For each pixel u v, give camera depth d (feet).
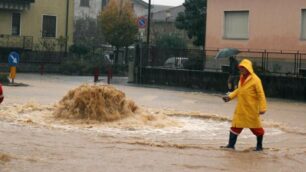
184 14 182.09
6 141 41.93
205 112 72.23
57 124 54.75
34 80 130.72
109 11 191.62
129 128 54.08
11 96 82.94
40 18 190.39
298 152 42.19
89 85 59.26
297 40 117.39
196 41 181.98
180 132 53.88
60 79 140.87
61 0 194.39
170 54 131.85
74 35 226.17
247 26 126.93
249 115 42.42
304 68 113.80
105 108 57.21
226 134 53.57
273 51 121.29
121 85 125.08
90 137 46.47
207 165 35.50
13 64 110.42
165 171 33.19
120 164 34.60
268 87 108.88
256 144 45.73
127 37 189.67
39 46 186.19
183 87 125.39
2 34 181.37
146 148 41.32
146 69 133.18
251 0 125.39
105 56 191.11
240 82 43.06
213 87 119.34
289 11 118.62
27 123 53.83
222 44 131.23
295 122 66.64
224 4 130.93
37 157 35.81
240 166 35.70
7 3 179.22
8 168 32.17
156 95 99.04
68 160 35.17
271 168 35.53
